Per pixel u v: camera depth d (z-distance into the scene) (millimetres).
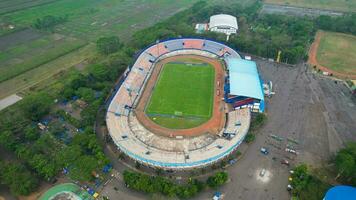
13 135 160125
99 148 149500
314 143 163000
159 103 194000
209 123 176250
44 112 179625
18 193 131125
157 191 131375
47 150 154000
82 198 132000
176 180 139750
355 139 166000
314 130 172375
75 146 147750
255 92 186375
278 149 158750
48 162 143375
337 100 199375
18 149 150125
